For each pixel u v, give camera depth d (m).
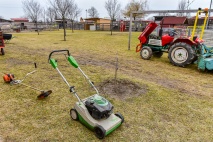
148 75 4.69
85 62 5.86
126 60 6.41
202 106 3.02
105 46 9.73
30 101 2.99
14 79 3.87
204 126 2.46
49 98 3.12
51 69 4.85
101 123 2.12
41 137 2.13
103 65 5.55
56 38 13.79
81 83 3.85
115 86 3.70
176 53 5.64
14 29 23.31
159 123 2.50
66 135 2.18
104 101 2.18
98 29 29.66
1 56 6.34
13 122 2.40
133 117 2.62
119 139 2.15
